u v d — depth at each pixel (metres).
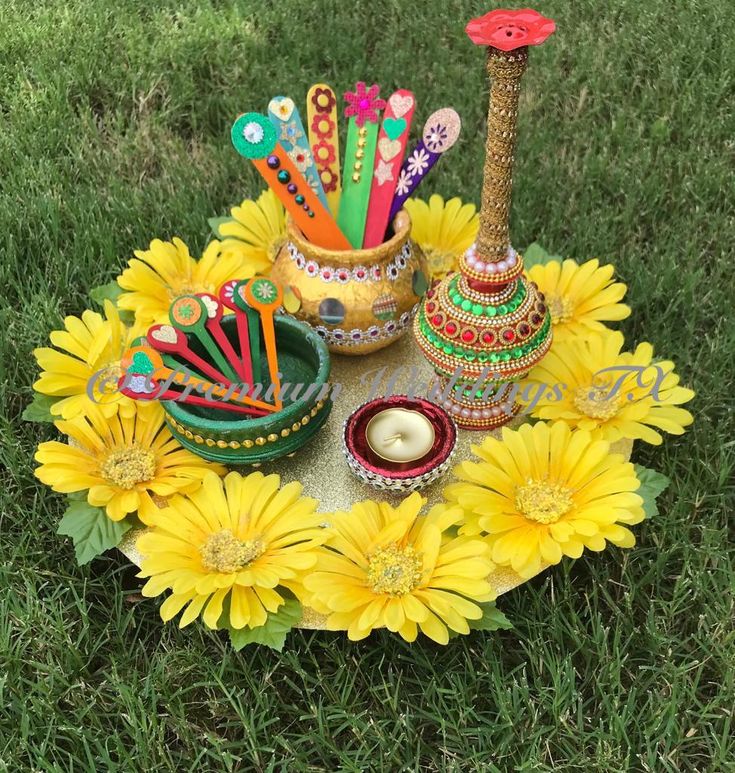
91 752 1.06
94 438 1.16
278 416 1.09
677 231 1.84
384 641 1.12
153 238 1.81
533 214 1.90
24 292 1.68
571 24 2.43
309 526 1.05
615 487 1.06
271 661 1.14
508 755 1.03
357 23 2.45
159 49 2.30
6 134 2.04
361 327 1.23
